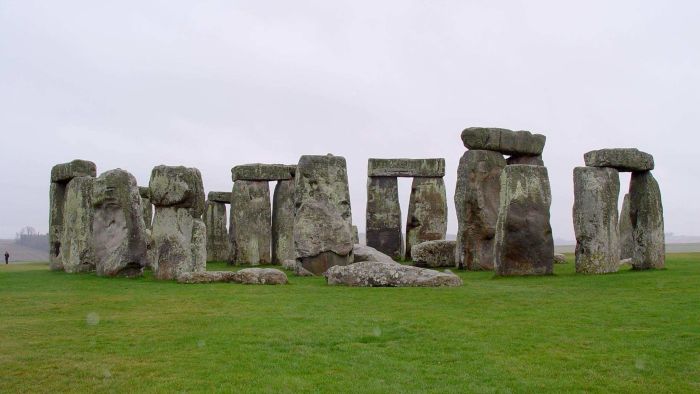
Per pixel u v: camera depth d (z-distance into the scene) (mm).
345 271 16688
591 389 8109
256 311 12477
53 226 24500
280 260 30766
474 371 8758
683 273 18141
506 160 25641
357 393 7934
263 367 8898
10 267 29219
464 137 23359
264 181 31281
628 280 16703
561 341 10148
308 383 8266
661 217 20344
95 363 9047
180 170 18750
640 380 8391
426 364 9070
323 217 20938
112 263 19406
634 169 20016
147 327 11125
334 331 10711
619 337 10352
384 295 14469
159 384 8211
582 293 14742
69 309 12938
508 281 17375
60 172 23969
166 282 17578
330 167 21984
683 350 9555
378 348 9797
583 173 19266
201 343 10039
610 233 19109
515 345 9938
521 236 18875
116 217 20062
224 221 35406
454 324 11258
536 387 8156
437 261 24250
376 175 31984
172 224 18719
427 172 31656
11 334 10664
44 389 8078
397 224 32094
